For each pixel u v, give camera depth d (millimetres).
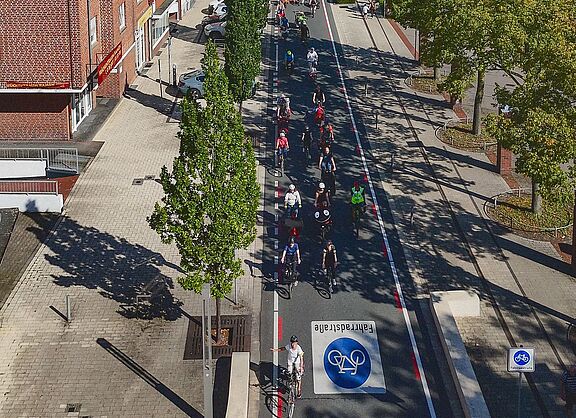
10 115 41531
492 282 29500
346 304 27906
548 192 28688
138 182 37469
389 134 44562
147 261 30453
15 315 26859
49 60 39500
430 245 32219
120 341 25625
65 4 38750
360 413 22469
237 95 43531
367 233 33125
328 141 41094
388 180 38406
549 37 31234
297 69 56938
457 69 40281
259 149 41812
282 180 38094
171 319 26859
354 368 24469
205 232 24000
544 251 31828
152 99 49438
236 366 23391
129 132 43844
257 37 44062
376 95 51469
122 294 28250
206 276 24062
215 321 26406
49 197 34094
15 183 34156
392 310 27578
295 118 46688
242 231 24250
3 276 29203
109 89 48250
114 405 22672
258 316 27094
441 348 25469
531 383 23750
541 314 27438
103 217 33906
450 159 41156
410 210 35250
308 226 33656
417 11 43906
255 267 30266
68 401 22797
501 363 24719
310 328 26453
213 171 23375
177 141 42781
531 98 29625
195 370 24266
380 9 76750
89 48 41500
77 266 30031
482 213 35031
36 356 24781
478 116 43719
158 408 22562
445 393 23375
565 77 28031
